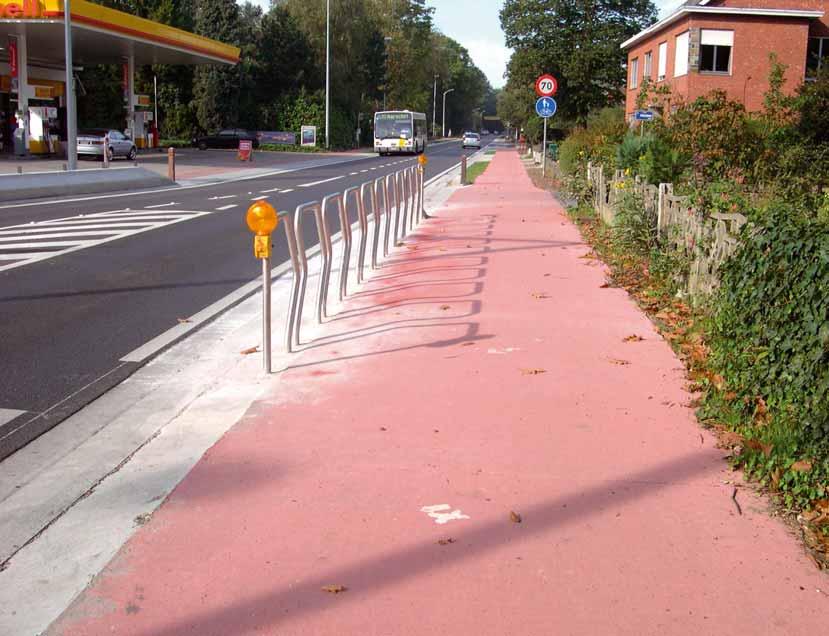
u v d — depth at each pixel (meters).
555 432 5.24
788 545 3.89
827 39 40.06
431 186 29.45
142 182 28.80
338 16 77.69
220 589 3.52
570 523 4.07
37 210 19.83
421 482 4.52
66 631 3.25
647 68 46.00
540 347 7.18
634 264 10.86
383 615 3.33
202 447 5.16
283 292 10.20
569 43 52.91
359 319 8.37
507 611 3.35
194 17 74.88
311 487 4.47
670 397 5.90
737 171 16.34
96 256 12.58
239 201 22.69
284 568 3.68
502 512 4.19
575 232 14.99
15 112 46.59
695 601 3.43
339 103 80.38
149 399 6.26
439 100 168.62
